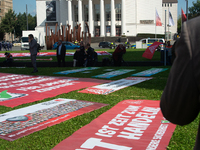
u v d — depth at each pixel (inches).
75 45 1435.8
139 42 1592.0
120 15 2812.5
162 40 1574.8
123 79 363.6
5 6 4394.7
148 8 2780.5
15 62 729.0
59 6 2898.6
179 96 42.5
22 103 227.5
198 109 43.3
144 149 118.6
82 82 342.6
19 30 3715.6
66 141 132.2
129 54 905.5
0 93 269.9
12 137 139.9
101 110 193.6
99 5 2854.3
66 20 2871.6
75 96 252.8
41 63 722.2
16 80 378.3
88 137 136.3
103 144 126.0
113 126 152.9
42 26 2960.1
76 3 2886.3
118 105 206.5
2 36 3661.4
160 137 132.8
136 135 136.6
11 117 177.6
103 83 333.1
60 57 594.6
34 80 373.4
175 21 3395.7
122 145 124.0
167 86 45.8
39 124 161.8
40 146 128.9
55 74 440.5
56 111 192.9
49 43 1486.2
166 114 46.8
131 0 2760.8
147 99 231.9
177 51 43.4
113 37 2581.2
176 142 128.4
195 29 41.8
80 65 613.0
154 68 515.5
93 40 2586.1
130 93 265.0
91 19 2760.8
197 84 40.3
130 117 170.7
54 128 154.6
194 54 40.7
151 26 2787.9
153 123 156.2
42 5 2945.4
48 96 256.8
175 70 43.3
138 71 462.6
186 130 145.5
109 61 642.2
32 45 466.0
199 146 45.1
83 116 177.9
